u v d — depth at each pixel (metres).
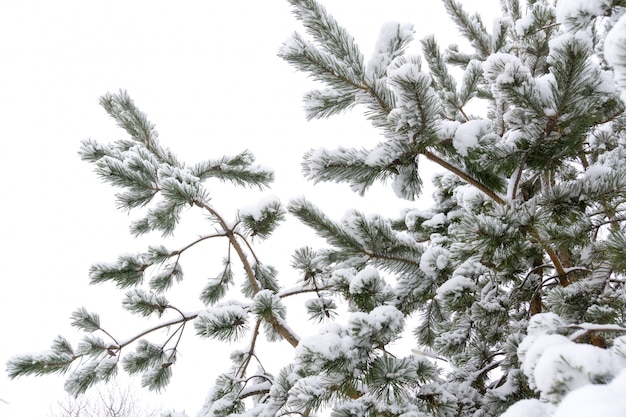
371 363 2.20
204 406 4.21
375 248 3.43
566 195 2.47
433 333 4.53
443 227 4.95
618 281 2.82
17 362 3.91
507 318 3.40
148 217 4.27
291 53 2.28
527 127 2.34
